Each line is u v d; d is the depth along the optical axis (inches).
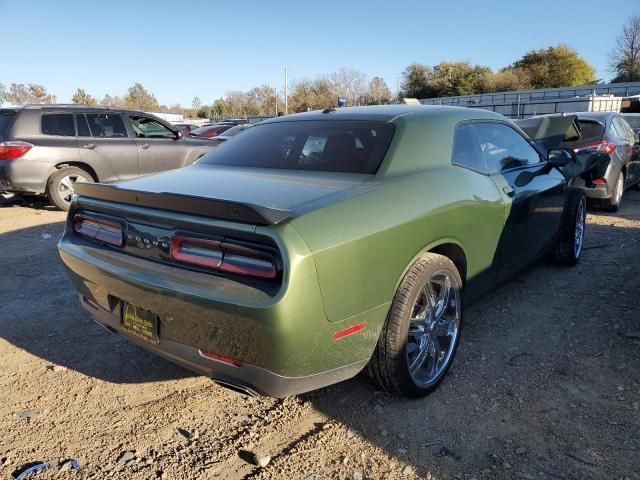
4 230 280.5
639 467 92.4
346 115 134.6
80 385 123.0
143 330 101.0
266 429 106.0
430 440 101.2
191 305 88.7
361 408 112.0
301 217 88.0
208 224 89.2
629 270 194.5
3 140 314.5
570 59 2805.1
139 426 107.5
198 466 95.6
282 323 82.9
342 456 97.4
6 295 179.6
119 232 105.6
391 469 93.7
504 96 2192.4
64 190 330.3
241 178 116.4
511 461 94.9
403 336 104.4
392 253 99.7
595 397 113.8
